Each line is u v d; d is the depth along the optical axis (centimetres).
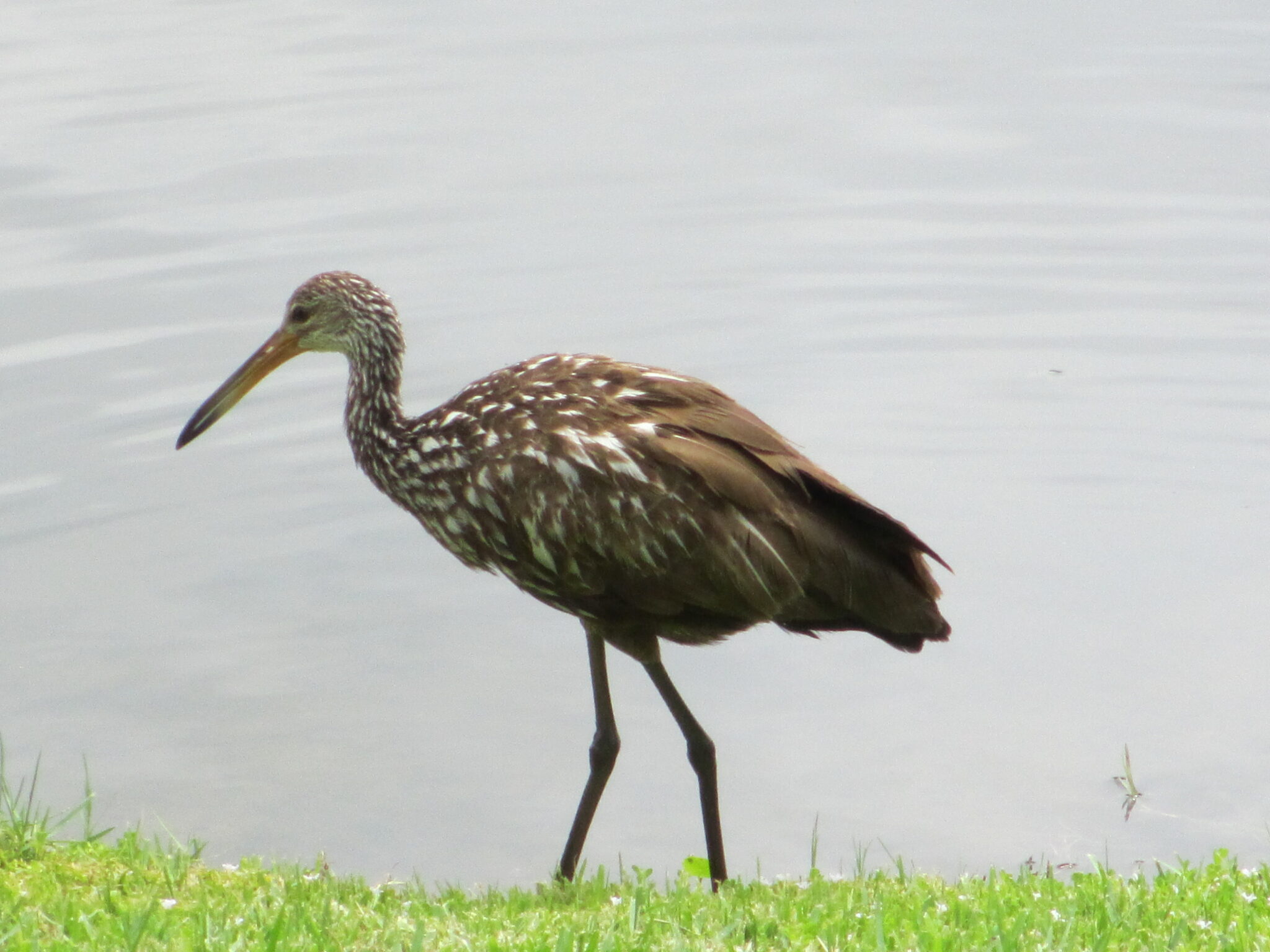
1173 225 1889
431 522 906
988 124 2103
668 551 817
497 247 1816
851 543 821
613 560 829
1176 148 2033
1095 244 1858
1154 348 1681
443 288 1736
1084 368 1652
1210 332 1706
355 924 633
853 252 1838
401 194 1903
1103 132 2078
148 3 2547
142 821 1006
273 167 1941
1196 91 2173
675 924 618
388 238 1816
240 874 764
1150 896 680
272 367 967
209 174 1919
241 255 1766
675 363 1650
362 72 2233
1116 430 1552
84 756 917
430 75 2220
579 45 2355
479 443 858
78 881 721
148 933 602
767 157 2027
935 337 1708
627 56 2311
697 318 1720
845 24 2441
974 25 2431
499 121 2089
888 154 2034
